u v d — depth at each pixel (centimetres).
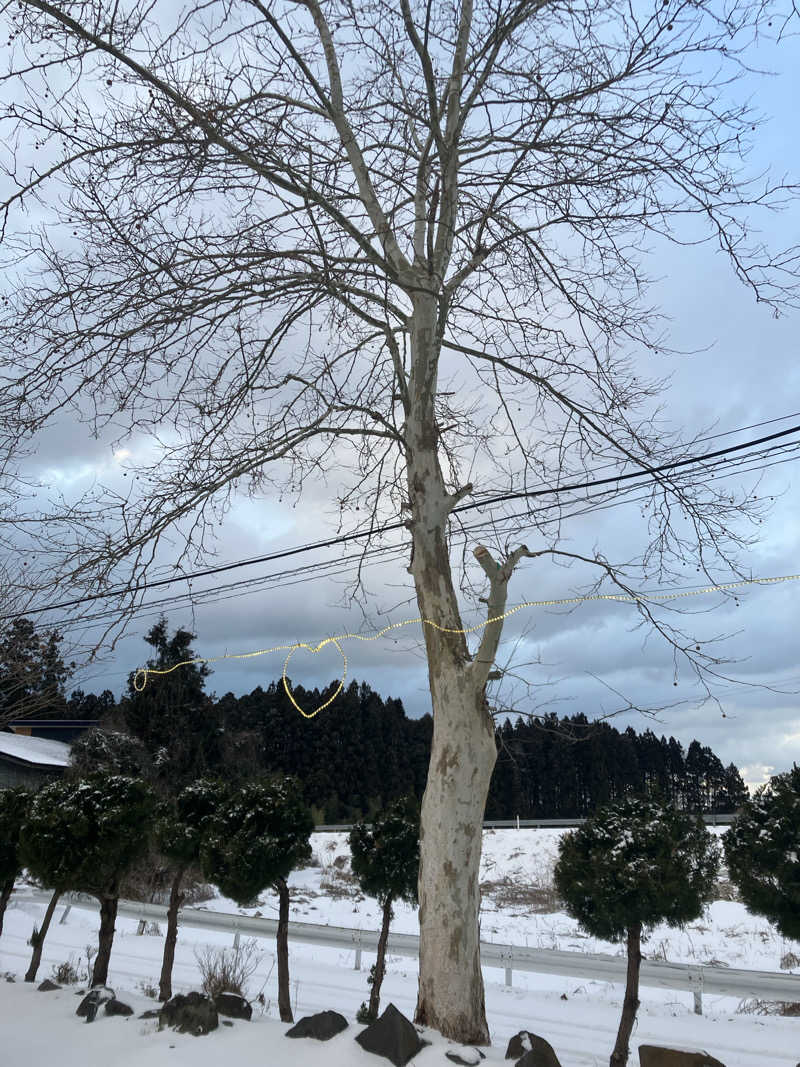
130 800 932
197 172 711
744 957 1727
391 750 5528
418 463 739
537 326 866
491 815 4934
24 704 948
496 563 661
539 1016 1112
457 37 793
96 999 748
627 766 5244
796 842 945
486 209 792
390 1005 580
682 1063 545
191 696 3159
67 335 701
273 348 798
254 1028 660
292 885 2884
